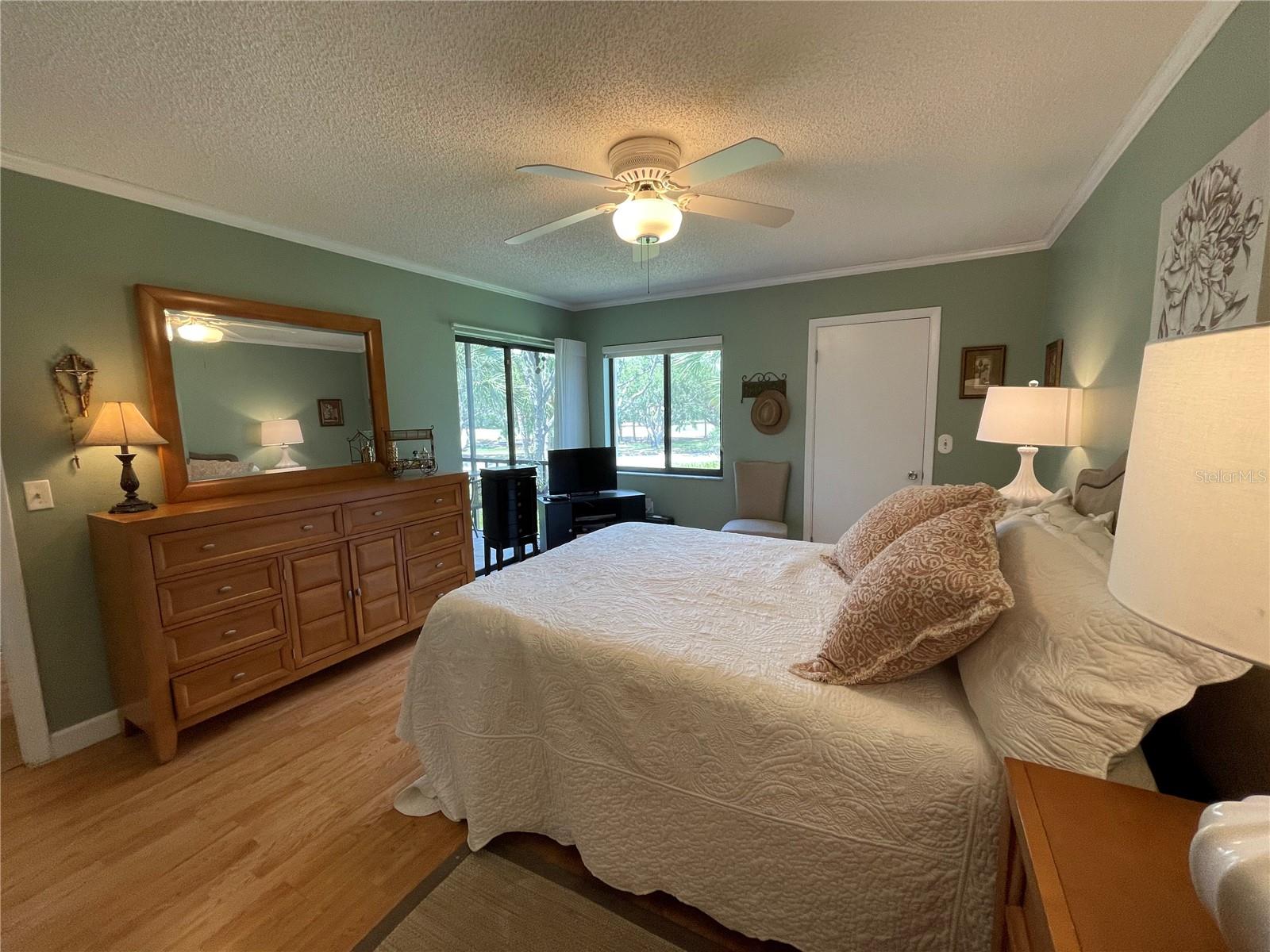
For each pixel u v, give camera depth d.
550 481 4.46
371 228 2.73
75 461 2.05
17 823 1.70
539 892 1.45
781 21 1.30
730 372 4.33
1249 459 0.48
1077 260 2.49
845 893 1.10
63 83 1.47
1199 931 0.55
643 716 1.33
